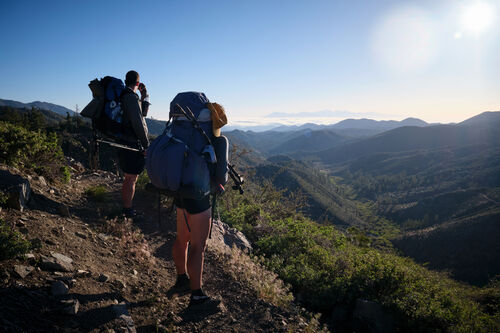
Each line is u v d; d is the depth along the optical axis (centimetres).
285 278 469
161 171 206
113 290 241
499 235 13112
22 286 194
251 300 314
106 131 366
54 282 211
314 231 799
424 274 547
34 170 453
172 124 226
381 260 539
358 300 434
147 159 215
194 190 211
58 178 482
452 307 437
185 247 266
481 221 14300
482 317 435
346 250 755
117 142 380
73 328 183
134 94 371
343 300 448
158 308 244
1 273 196
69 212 373
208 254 397
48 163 486
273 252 567
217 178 229
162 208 514
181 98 229
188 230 259
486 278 11456
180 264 268
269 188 1053
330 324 420
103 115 359
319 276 481
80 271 240
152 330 218
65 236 296
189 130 219
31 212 317
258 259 496
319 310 445
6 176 322
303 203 1067
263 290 339
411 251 14438
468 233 13925
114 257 305
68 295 205
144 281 282
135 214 430
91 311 203
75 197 441
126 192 413
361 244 973
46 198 377
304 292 454
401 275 489
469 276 11844
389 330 408
